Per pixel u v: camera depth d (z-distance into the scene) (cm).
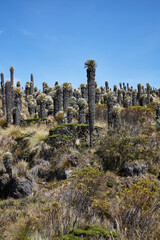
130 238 229
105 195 341
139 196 262
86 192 320
